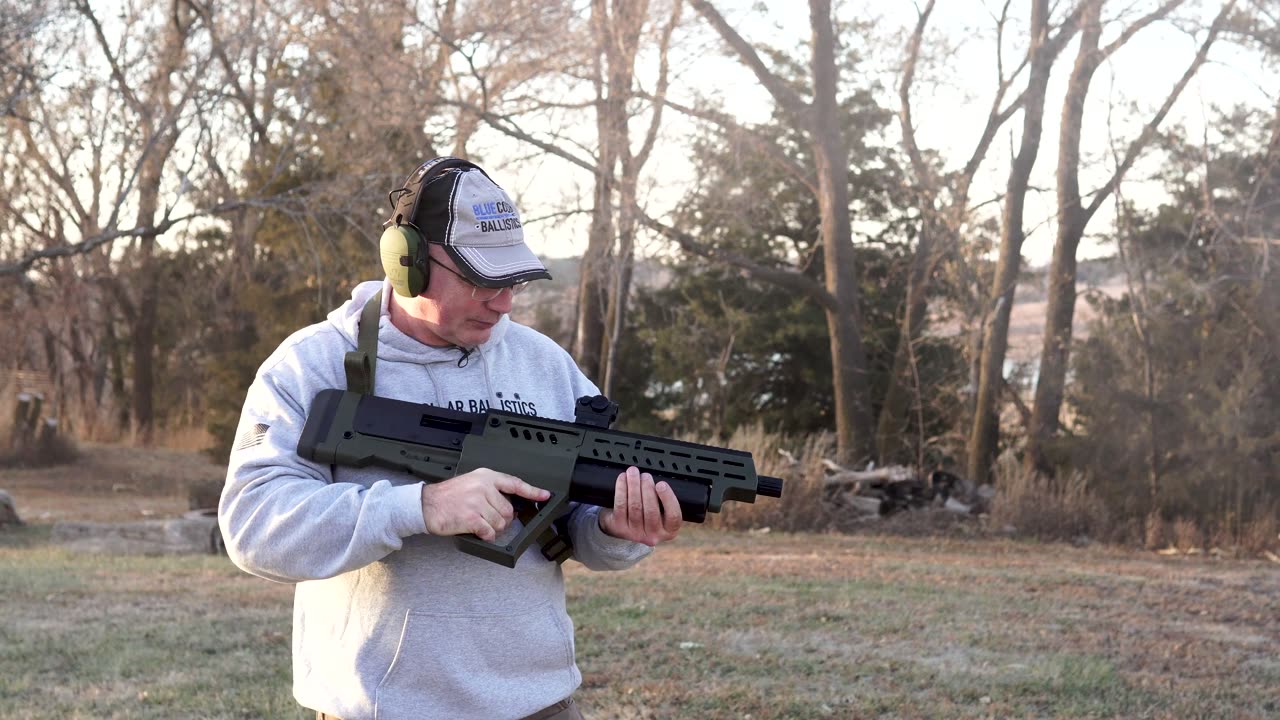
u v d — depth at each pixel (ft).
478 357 7.72
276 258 92.02
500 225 7.27
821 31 65.26
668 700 19.62
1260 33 55.11
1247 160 56.95
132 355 117.39
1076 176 60.44
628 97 62.03
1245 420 47.98
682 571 34.45
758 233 78.79
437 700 7.08
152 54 63.72
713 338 81.51
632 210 61.98
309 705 7.32
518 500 7.14
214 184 79.66
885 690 20.53
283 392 7.31
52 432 86.28
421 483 6.77
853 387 65.98
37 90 58.18
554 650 7.54
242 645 23.18
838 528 49.26
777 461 53.78
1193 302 53.42
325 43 62.23
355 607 7.17
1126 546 46.24
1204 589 33.14
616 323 66.18
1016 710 19.33
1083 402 53.26
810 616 27.07
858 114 77.82
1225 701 20.31
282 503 6.81
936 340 70.64
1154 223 59.11
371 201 62.64
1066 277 59.93
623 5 61.36
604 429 7.20
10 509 50.75
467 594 7.14
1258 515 46.34
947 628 25.99
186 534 40.19
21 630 24.25
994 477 59.36
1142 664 23.03
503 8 59.72
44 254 56.39
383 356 7.47
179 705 18.81
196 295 111.65
